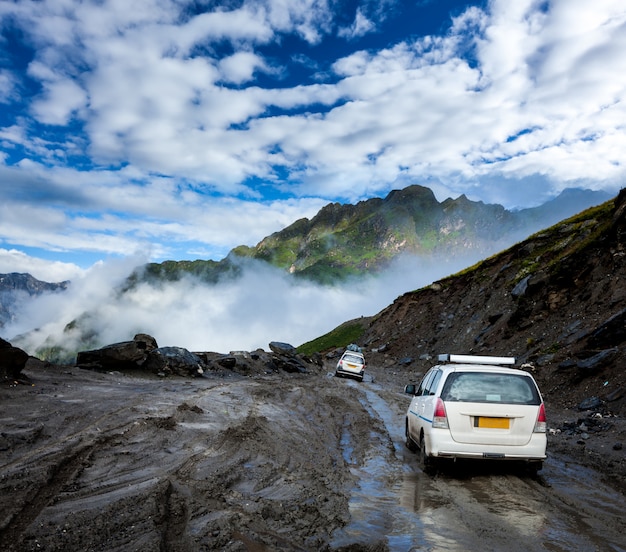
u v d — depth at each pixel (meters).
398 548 4.56
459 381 7.90
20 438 7.29
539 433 7.54
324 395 19.34
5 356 13.02
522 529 5.16
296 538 4.57
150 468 6.46
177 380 20.42
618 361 16.53
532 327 28.61
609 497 6.53
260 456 7.88
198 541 4.19
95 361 20.61
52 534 4.12
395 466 8.43
